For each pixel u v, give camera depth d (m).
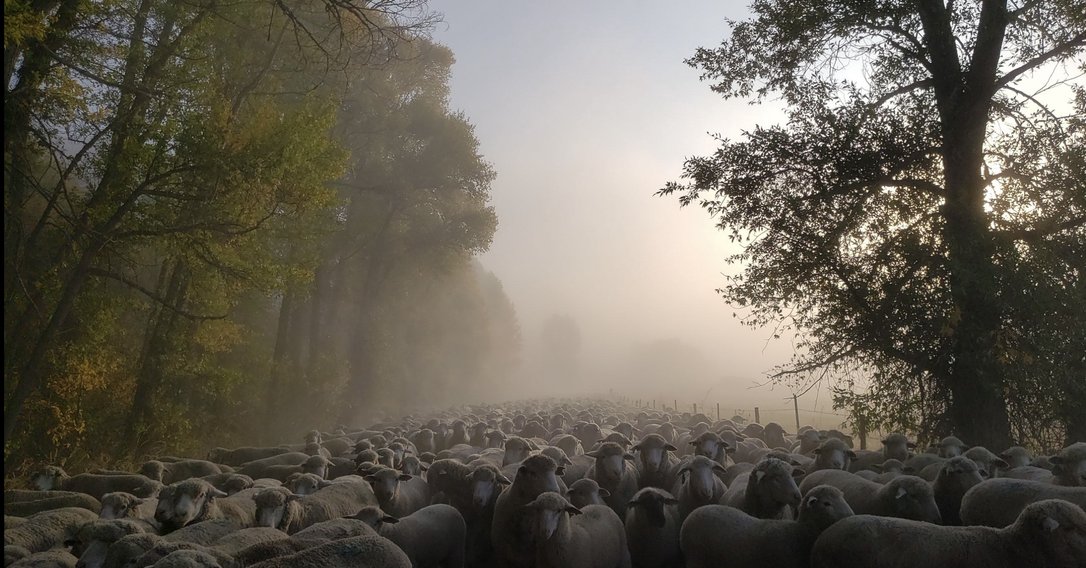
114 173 15.66
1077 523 6.21
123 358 20.53
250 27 21.92
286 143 15.78
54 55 14.10
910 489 8.07
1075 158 13.92
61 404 17.25
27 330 16.67
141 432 20.06
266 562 6.04
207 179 15.60
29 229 17.69
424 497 11.56
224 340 23.00
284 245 26.03
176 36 17.58
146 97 16.05
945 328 13.75
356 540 6.44
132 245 16.81
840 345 15.81
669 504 9.47
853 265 15.80
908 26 16.14
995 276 13.39
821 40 16.62
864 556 6.77
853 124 15.68
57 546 8.35
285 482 12.30
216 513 9.15
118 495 9.10
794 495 8.74
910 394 15.41
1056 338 13.42
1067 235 14.14
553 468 9.13
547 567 7.95
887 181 15.91
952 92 15.58
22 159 14.94
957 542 6.55
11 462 15.86
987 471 10.25
